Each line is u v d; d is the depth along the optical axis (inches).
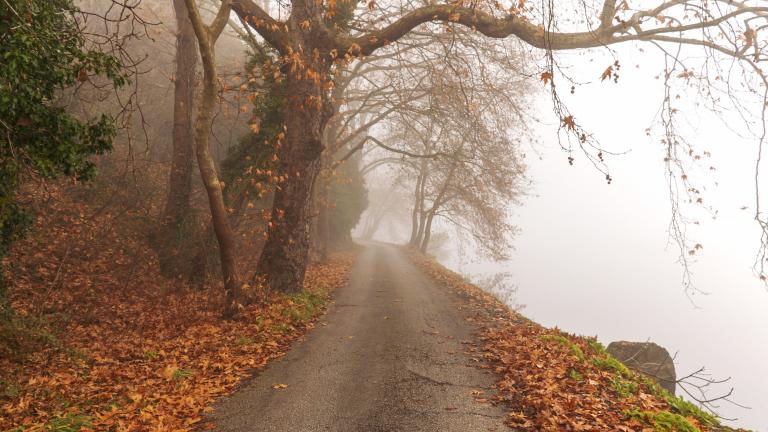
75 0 940.6
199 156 372.8
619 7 410.6
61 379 267.0
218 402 231.8
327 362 298.8
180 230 616.4
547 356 292.2
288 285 487.5
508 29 450.6
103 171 674.8
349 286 677.9
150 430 198.4
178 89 633.6
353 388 249.8
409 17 462.3
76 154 286.2
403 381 260.5
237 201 641.6
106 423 206.2
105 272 523.8
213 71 350.3
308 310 446.6
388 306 511.8
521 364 283.3
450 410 217.6
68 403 233.1
